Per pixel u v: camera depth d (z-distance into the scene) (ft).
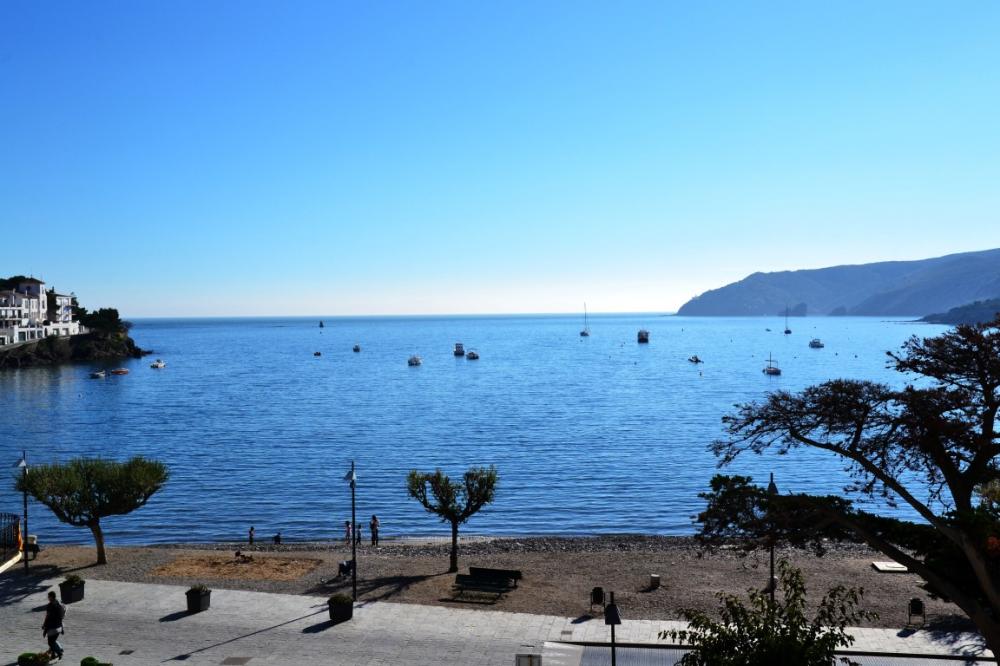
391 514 205.16
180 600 109.29
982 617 59.52
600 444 308.40
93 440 317.22
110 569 127.03
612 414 398.42
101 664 76.23
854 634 95.35
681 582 122.93
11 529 134.10
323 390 517.96
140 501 132.36
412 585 118.42
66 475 125.39
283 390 516.32
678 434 332.80
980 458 60.95
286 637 94.79
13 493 226.99
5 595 111.86
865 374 630.74
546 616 103.55
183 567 128.47
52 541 179.73
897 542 64.08
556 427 353.92
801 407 63.98
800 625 58.54
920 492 217.97
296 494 225.76
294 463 270.05
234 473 253.85
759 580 124.47
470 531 190.08
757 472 256.32
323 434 333.21
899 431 62.08
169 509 209.05
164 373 639.76
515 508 211.20
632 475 251.19
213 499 220.23
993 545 55.42
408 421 373.61
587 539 174.09
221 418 381.81
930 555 63.52
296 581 119.96
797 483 240.53
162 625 98.89
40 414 393.50
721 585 121.29
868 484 64.69
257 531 189.67
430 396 483.92
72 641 92.94
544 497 223.10
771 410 65.10
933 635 94.99
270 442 313.12
